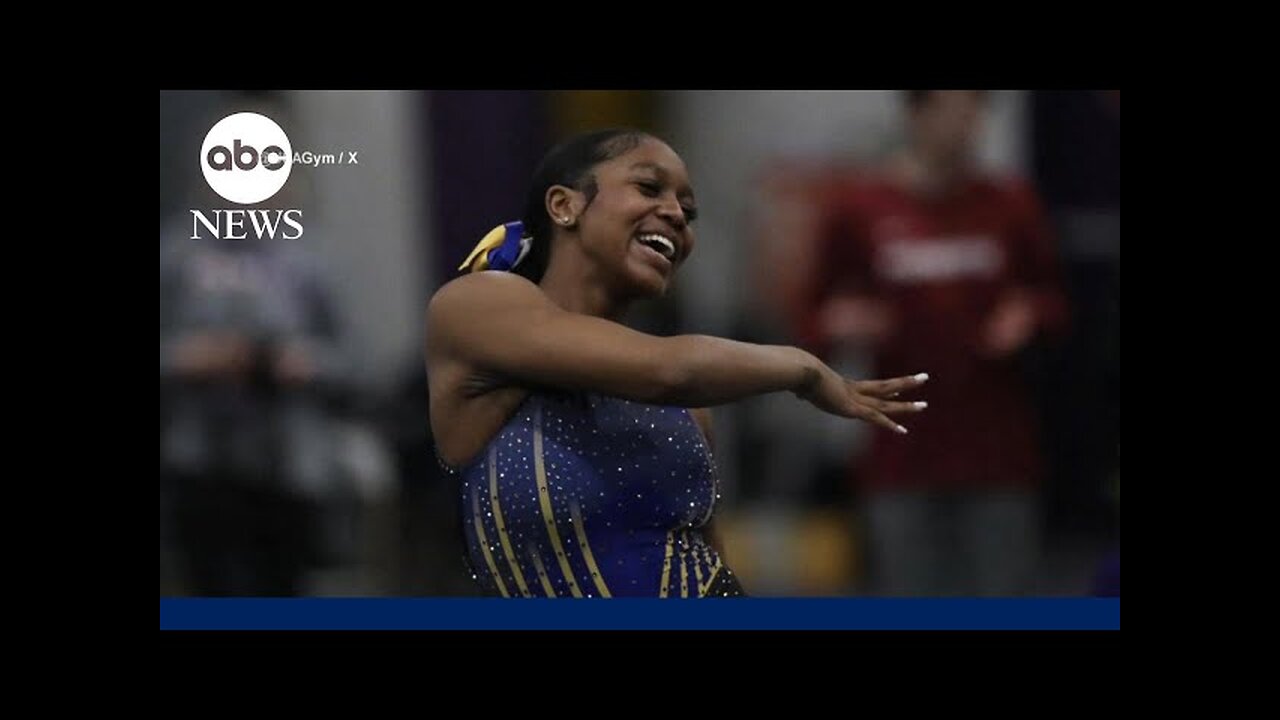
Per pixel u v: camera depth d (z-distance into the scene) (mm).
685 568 8648
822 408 8797
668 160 8773
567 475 8500
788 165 19438
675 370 8266
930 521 15508
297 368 15141
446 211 18953
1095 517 18141
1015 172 17734
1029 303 15352
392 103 18453
